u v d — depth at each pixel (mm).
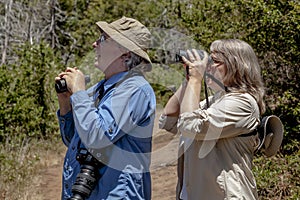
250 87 3305
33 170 9211
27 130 10734
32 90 11242
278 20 7707
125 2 20125
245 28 8523
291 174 6430
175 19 10977
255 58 3354
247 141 3307
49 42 18219
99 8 20406
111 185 3045
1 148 9781
